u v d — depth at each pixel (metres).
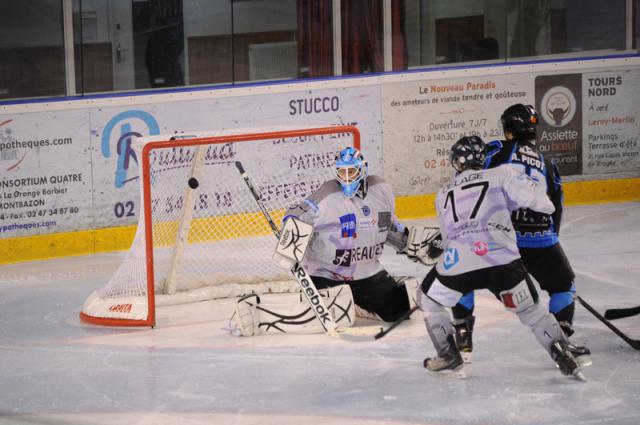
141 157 12.06
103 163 17.33
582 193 20.19
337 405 8.99
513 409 8.73
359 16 19.47
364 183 11.30
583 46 20.50
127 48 18.06
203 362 10.55
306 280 11.14
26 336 12.01
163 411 9.01
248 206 15.66
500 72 19.72
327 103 18.92
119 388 9.76
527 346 10.75
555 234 10.12
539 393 9.15
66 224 17.12
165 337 11.66
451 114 19.53
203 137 12.66
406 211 19.34
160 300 13.15
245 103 18.39
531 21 20.23
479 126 19.75
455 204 9.23
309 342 11.17
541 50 20.38
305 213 11.23
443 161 19.58
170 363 10.56
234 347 11.09
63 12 17.44
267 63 19.28
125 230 17.58
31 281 15.23
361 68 19.61
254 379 9.87
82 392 9.66
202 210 15.39
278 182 15.55
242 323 11.46
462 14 19.92
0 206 16.52
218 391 9.52
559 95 20.02
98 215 17.38
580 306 12.53
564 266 10.04
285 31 19.27
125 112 17.47
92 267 16.16
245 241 15.35
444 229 9.35
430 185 19.55
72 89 17.61
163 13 18.27
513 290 9.23
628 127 20.42
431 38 19.86
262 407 9.01
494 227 9.14
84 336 11.89
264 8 19.06
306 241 10.88
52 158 16.91
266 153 15.48
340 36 19.42
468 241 9.17
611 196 20.34
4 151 16.50
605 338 11.02
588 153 20.25
